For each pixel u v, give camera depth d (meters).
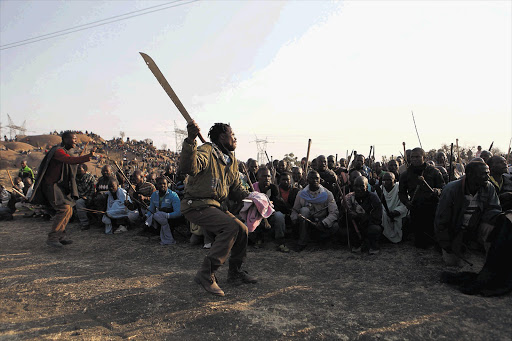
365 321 3.14
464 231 4.37
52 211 9.05
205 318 3.32
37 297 4.01
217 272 4.83
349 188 7.39
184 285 4.34
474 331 2.86
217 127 3.91
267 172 6.39
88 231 7.97
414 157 5.40
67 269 5.16
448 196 4.32
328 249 5.91
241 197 4.32
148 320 3.34
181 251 6.22
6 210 9.73
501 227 3.70
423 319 3.09
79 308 3.67
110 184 7.73
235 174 4.02
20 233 8.01
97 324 3.30
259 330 3.07
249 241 6.25
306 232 5.91
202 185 3.69
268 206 4.70
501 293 3.55
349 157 10.05
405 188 5.65
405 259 5.12
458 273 4.11
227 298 3.83
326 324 3.12
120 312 3.55
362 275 4.59
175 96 3.36
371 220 5.50
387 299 3.65
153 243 6.82
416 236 5.55
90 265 5.37
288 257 5.59
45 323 3.31
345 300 3.70
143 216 7.44
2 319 3.40
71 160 5.85
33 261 5.66
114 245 6.75
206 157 3.59
